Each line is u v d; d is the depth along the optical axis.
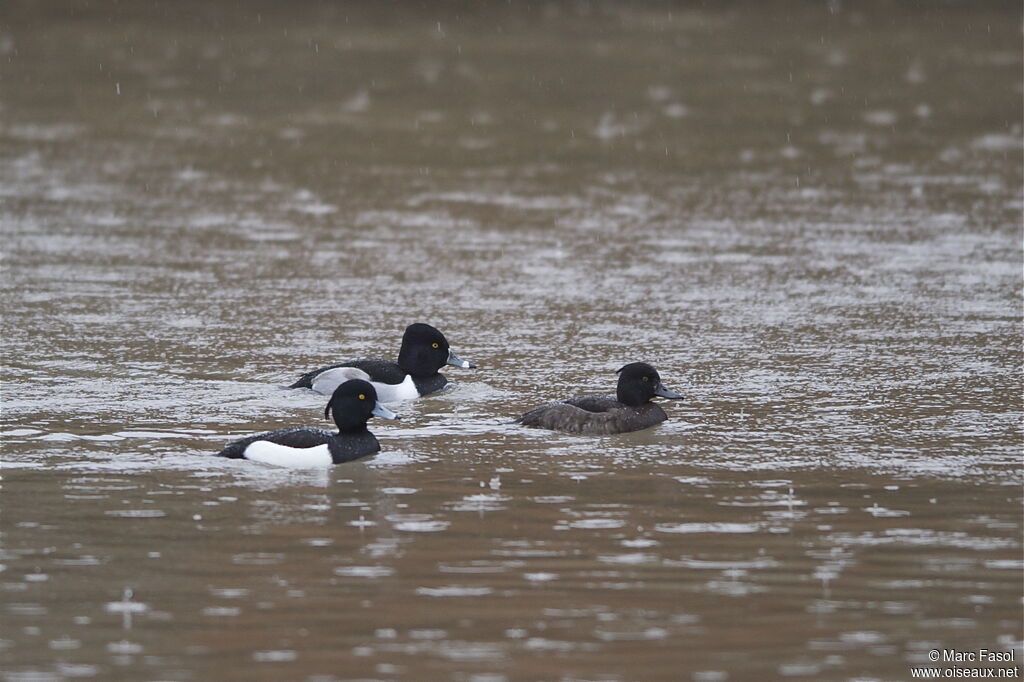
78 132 46.97
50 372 24.02
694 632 14.08
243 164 43.03
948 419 21.73
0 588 15.12
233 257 32.91
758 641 13.88
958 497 18.23
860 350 25.80
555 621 14.32
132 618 14.38
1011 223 36.53
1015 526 17.14
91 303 28.78
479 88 54.03
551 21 68.50
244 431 21.09
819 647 13.75
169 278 30.97
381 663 13.35
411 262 32.66
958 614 14.55
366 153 44.50
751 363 24.95
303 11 70.12
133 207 37.84
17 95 52.25
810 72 57.62
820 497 18.25
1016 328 27.30
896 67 58.84
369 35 64.75
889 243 34.56
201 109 50.53
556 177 41.75
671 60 59.66
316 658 13.45
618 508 17.81
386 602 14.79
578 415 21.28
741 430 21.25
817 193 39.94
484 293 30.05
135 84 54.44
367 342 26.36
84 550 16.28
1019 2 74.50
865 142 46.34
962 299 29.55
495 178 41.59
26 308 28.31
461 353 25.73
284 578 15.45
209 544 16.50
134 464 19.47
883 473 19.20
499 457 20.03
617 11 71.62
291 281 30.89
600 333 27.03
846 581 15.39
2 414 21.64
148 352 25.41
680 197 39.47
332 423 21.61
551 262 32.75
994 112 50.84
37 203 38.00
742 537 16.77
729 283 30.97
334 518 17.42
